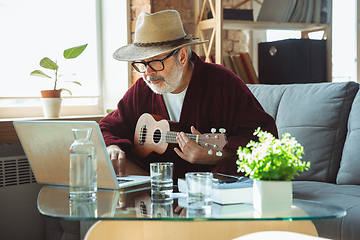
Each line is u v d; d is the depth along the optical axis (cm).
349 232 146
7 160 227
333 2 312
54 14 274
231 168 165
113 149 175
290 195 102
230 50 317
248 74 287
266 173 102
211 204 108
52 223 230
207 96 189
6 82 256
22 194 234
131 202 118
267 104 231
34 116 266
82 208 111
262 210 101
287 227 125
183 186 131
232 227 128
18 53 260
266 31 329
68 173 143
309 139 208
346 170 193
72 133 133
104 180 137
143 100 207
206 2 281
